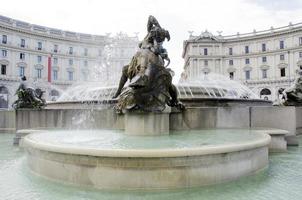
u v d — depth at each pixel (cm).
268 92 7550
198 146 443
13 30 6688
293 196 396
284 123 849
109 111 848
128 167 402
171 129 810
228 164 445
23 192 409
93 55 7981
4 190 418
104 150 405
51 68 7388
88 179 416
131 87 686
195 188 413
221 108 862
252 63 7731
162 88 725
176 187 405
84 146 439
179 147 445
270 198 388
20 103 1177
